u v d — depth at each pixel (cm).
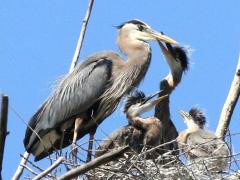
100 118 1380
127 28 1453
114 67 1383
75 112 1351
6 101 572
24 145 1348
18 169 1073
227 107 1325
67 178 620
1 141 578
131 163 1047
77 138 1380
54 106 1359
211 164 1112
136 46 1420
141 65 1390
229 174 1085
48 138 1348
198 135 1316
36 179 675
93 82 1359
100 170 1049
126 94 1393
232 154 1114
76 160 1069
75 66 1393
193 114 1470
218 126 1325
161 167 1072
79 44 1361
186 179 1073
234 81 1332
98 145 1291
